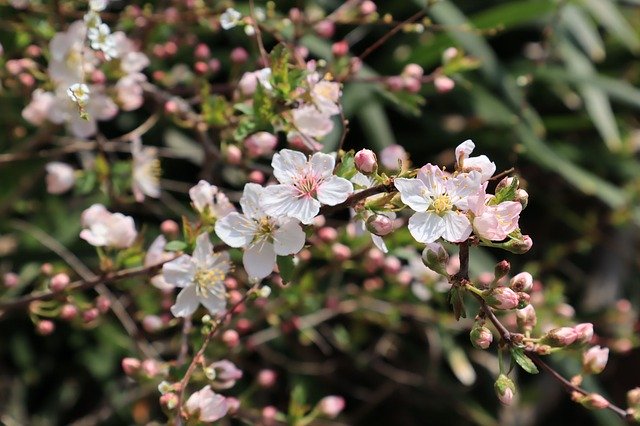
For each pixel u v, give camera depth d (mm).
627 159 812
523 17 708
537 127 737
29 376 665
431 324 625
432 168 385
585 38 764
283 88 445
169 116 525
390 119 764
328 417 499
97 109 501
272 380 524
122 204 550
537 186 792
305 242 421
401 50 742
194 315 472
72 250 642
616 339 627
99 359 657
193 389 499
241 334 566
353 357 651
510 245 381
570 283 784
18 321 676
